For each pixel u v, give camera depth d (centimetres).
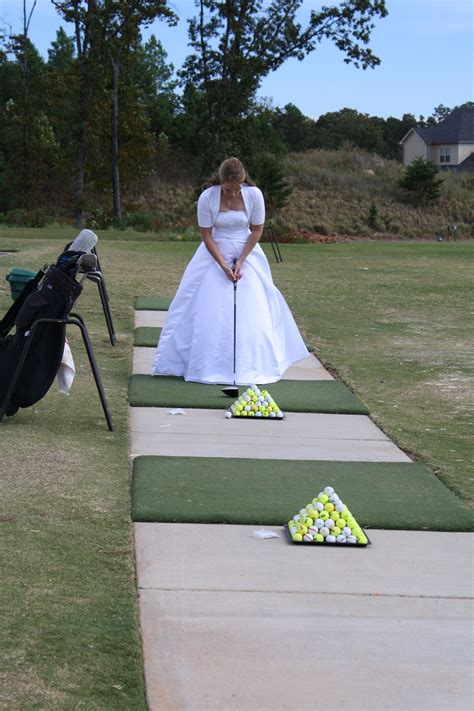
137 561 450
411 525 517
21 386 691
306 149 8138
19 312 684
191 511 519
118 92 5128
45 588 410
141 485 562
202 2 4709
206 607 403
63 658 350
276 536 494
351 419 777
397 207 6231
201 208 884
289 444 687
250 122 4950
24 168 5394
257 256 912
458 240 5669
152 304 1393
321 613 402
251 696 332
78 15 4703
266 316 908
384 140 9681
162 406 790
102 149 5156
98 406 771
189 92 5012
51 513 507
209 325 888
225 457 642
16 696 323
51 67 6844
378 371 984
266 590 423
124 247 2603
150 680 340
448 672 356
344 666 357
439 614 407
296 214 5828
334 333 1228
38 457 609
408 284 1789
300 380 930
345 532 487
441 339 1204
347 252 2675
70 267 676
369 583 437
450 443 704
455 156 8444
